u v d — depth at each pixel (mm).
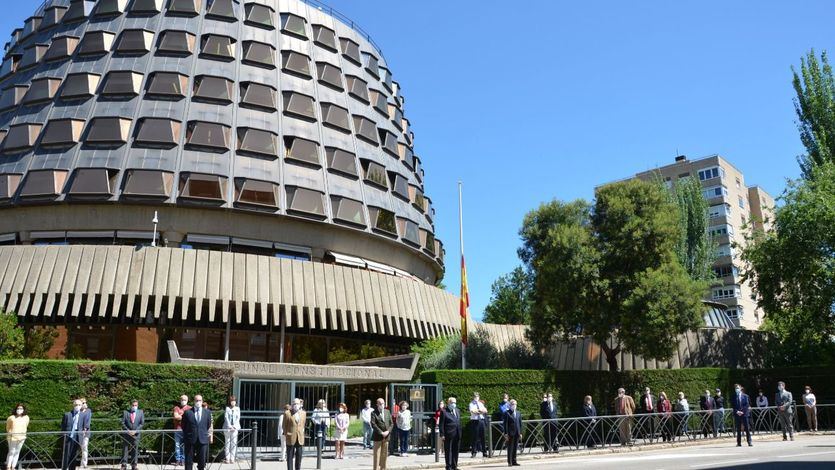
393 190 46562
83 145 38375
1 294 31719
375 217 43031
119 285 32219
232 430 18812
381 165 46094
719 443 25797
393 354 41062
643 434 25609
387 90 54156
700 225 55594
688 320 30125
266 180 39031
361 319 37250
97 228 37062
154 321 34000
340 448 22984
